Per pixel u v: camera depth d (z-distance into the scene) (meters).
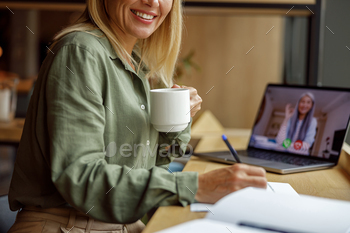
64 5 1.89
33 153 0.80
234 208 0.60
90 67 0.77
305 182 0.91
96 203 0.67
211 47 3.64
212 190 0.69
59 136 0.70
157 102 0.84
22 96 3.33
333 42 2.02
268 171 1.02
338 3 1.99
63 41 0.80
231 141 1.54
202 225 0.55
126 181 0.67
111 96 0.84
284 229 0.53
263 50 3.57
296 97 1.27
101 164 0.70
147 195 0.66
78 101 0.73
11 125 2.01
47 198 0.79
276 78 3.59
